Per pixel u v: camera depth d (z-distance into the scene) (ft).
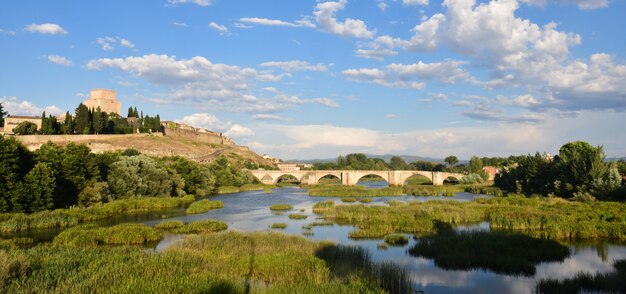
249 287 90.07
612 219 189.26
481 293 97.60
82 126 572.10
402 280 95.91
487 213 217.97
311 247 128.77
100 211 223.71
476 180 570.46
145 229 159.33
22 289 79.71
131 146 577.84
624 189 274.36
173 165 376.27
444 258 121.80
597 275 104.42
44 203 219.61
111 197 273.75
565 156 352.08
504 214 201.46
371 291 85.46
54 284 86.07
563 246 137.80
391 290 91.97
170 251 118.62
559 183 329.52
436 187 504.43
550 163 376.68
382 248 144.05
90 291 82.48
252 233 153.28
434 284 104.12
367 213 220.43
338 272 101.55
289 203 310.86
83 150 269.44
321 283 90.84
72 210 216.33
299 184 615.16
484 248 132.57
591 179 303.27
